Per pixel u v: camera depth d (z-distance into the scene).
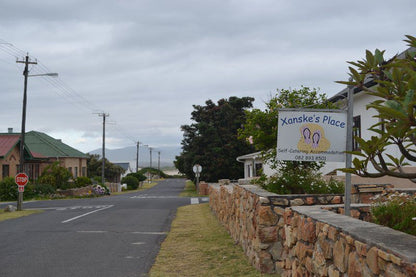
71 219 15.99
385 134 2.78
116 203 25.86
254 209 7.31
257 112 9.52
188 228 12.92
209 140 47.88
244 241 8.52
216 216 15.84
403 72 2.86
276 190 7.92
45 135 52.38
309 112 5.72
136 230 12.60
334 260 3.73
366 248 3.10
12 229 13.28
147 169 125.56
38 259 8.41
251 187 8.88
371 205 5.39
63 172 38.66
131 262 8.09
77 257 8.59
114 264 7.92
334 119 5.72
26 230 12.91
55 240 10.77
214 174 47.44
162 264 7.91
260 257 6.70
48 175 38.12
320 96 9.43
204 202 25.66
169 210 19.92
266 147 9.59
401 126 2.54
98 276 7.03
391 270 2.74
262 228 6.71
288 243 5.42
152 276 7.01
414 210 4.47
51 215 18.09
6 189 32.66
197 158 47.31
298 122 5.73
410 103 2.44
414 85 2.43
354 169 3.14
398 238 3.11
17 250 9.43
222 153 47.47
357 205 5.49
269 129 9.51
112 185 53.12
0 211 21.47
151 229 12.84
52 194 36.00
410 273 2.51
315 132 5.71
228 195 11.45
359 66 3.30
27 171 40.72
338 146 5.71
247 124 9.75
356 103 13.18
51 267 7.70
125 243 10.27
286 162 8.78
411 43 2.96
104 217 16.58
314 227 4.31
